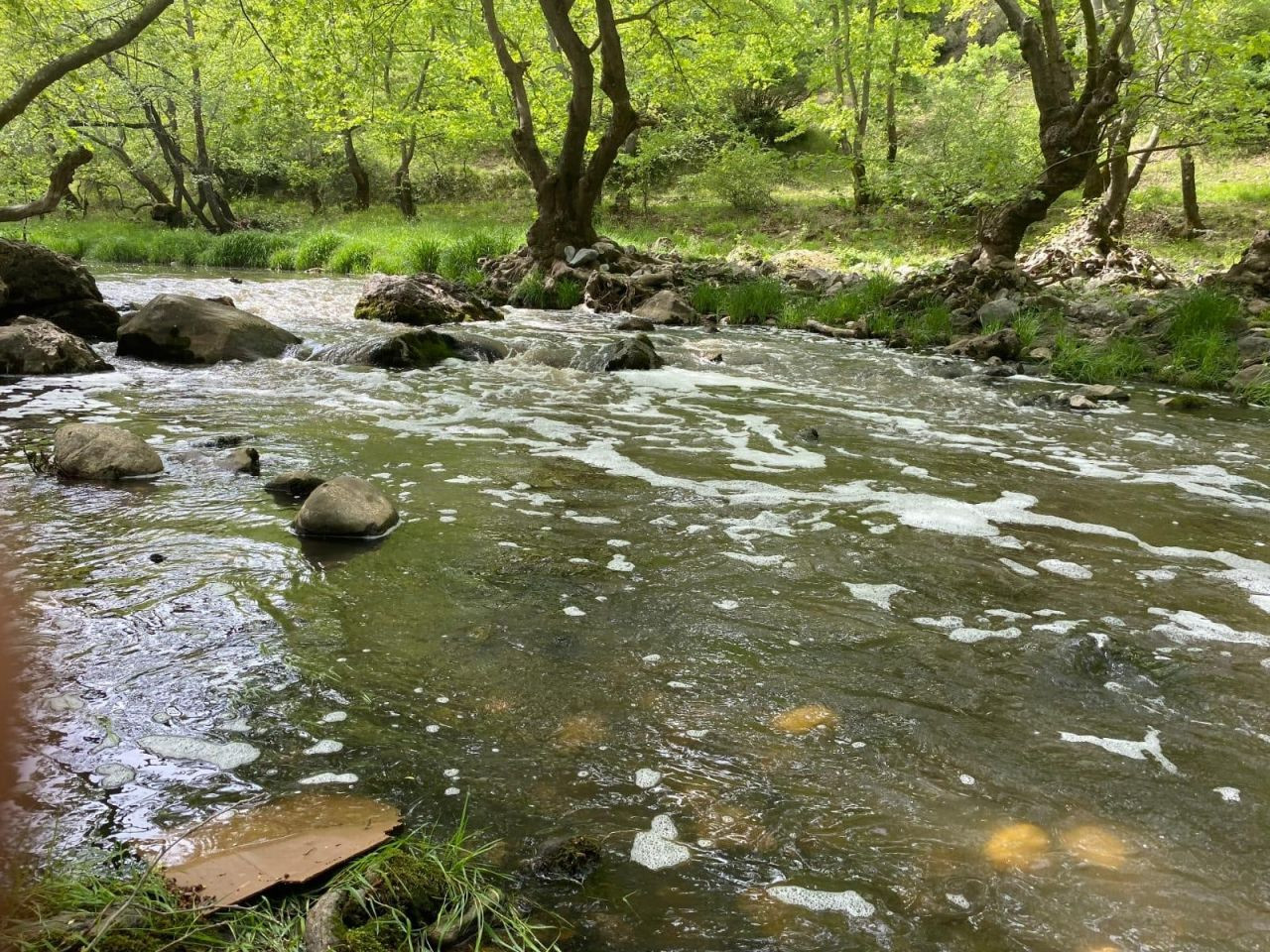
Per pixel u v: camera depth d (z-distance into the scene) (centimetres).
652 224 2842
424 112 2731
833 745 302
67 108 1669
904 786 279
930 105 2720
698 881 236
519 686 332
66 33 1386
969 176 1694
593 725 309
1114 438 773
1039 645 378
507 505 538
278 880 224
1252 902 234
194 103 2684
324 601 398
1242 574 464
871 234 2509
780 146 3594
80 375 927
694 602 409
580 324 1476
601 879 235
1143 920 226
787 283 1841
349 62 1783
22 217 1181
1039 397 921
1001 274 1536
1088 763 296
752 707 324
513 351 1123
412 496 549
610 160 1894
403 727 304
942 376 1066
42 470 572
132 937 199
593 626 382
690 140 2994
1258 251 1488
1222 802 276
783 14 2195
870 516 541
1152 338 1231
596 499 555
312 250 2228
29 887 204
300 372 978
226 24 1692
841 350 1252
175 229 2952
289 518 504
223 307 1100
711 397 905
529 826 256
